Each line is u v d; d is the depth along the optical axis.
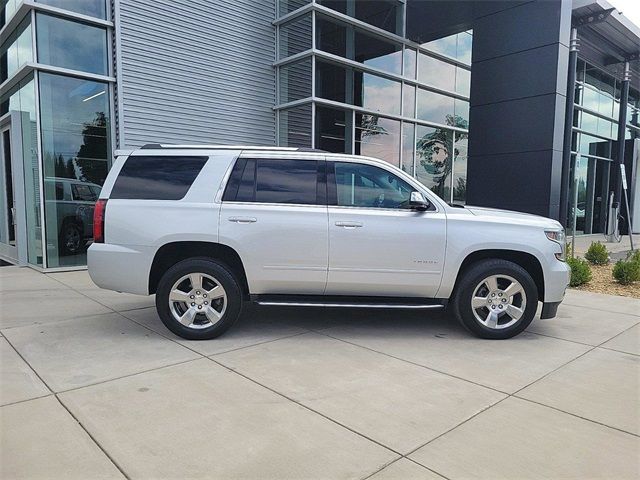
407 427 3.22
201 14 10.38
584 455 2.90
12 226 10.48
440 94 14.39
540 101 10.01
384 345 4.98
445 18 11.94
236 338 5.16
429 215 5.14
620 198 17.55
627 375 4.21
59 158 8.95
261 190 5.15
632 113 20.70
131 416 3.33
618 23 12.48
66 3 8.76
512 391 3.84
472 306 5.18
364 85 12.19
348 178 5.25
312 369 4.25
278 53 11.75
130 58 9.35
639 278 8.61
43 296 7.03
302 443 3.00
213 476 2.65
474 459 2.85
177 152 5.22
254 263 5.05
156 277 5.24
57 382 3.90
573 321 6.11
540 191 10.13
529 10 10.07
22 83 9.27
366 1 12.14
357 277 5.12
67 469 2.70
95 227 5.07
